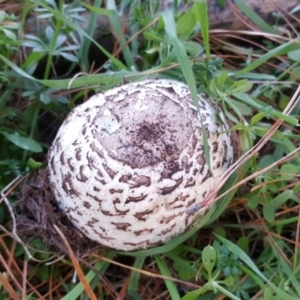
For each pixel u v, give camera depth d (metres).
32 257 0.21
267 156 0.22
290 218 0.22
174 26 0.21
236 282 0.20
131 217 0.18
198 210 0.18
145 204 0.18
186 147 0.19
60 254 0.22
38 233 0.21
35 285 0.22
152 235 0.19
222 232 0.22
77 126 0.20
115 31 0.25
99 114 0.19
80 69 0.27
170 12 0.21
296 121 0.19
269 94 0.24
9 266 0.21
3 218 0.23
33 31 0.26
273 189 0.21
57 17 0.23
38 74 0.27
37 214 0.21
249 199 0.21
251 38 0.27
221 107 0.22
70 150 0.19
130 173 0.18
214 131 0.19
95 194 0.18
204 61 0.23
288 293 0.20
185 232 0.20
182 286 0.22
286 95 0.25
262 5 0.26
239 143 0.21
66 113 0.26
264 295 0.19
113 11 0.24
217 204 0.21
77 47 0.24
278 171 0.22
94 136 0.19
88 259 0.22
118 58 0.26
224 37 0.27
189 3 0.25
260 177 0.21
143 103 0.19
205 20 0.21
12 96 0.26
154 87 0.20
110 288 0.22
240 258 0.20
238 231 0.23
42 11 0.25
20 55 0.26
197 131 0.19
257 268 0.20
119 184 0.18
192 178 0.18
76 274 0.21
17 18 0.25
